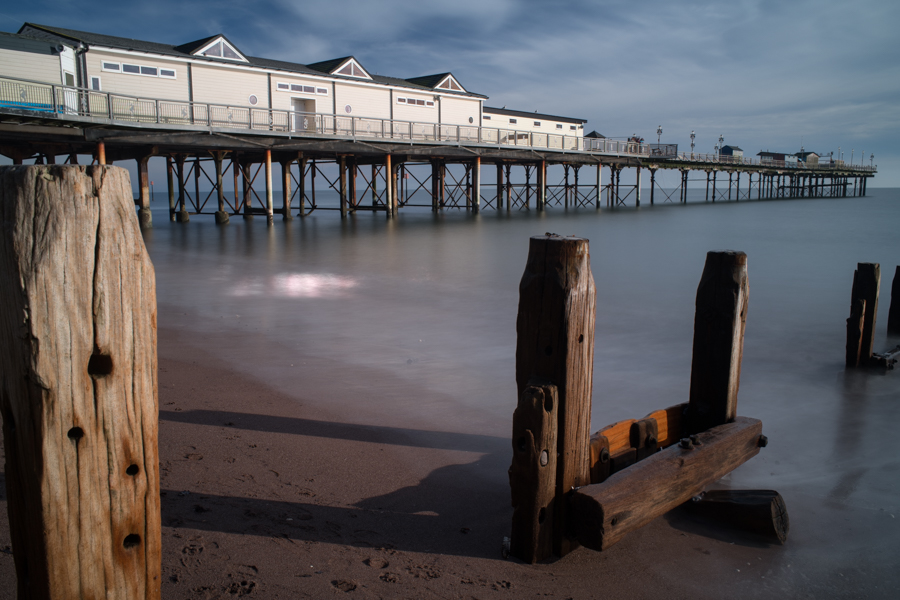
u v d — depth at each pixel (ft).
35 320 4.07
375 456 12.53
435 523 9.88
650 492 9.24
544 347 8.59
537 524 8.68
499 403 16.15
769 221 111.96
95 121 67.41
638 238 77.77
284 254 55.72
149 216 87.51
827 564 9.36
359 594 7.80
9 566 7.99
